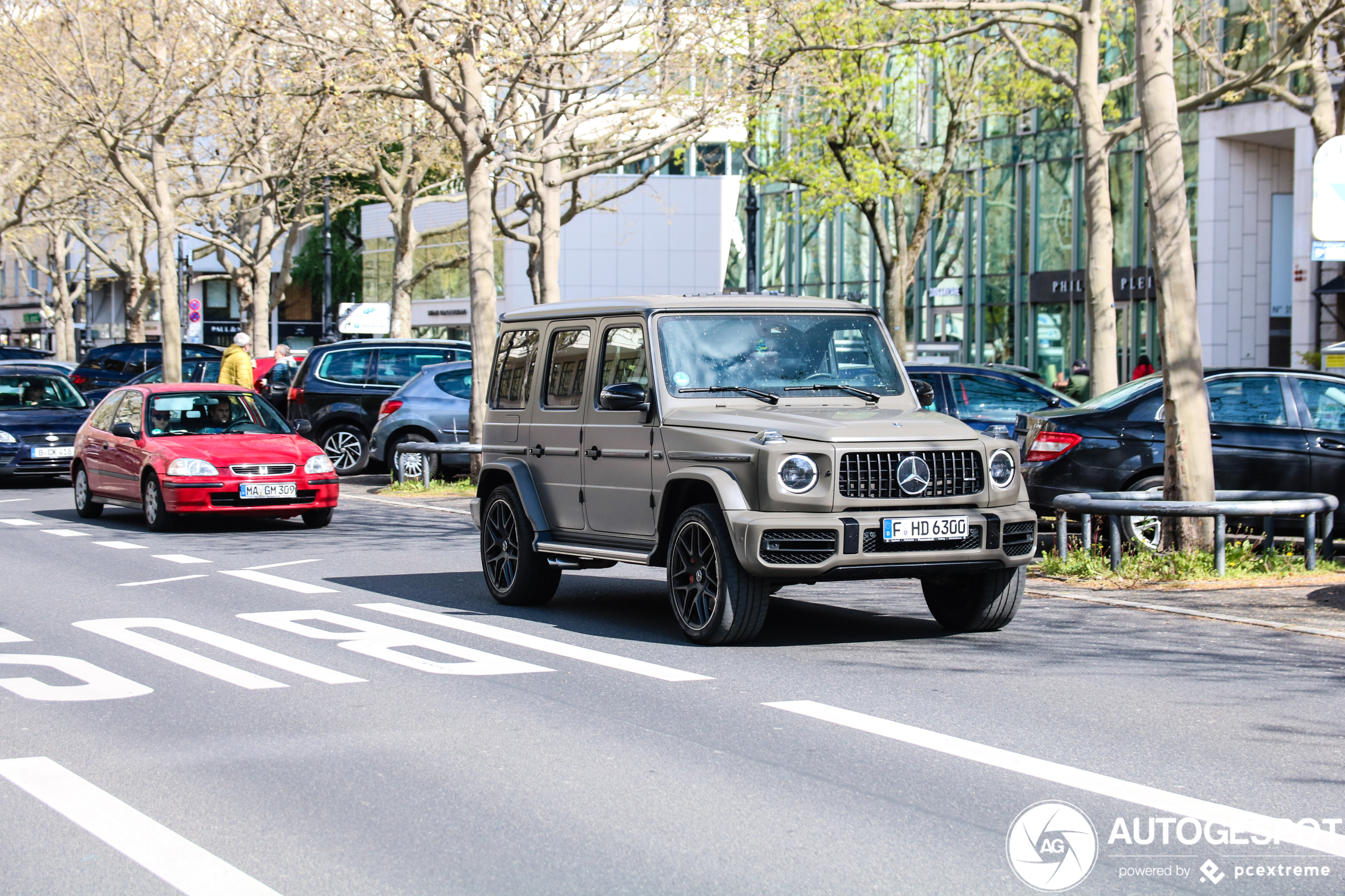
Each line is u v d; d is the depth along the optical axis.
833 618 10.32
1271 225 36.56
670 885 4.62
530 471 10.73
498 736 6.64
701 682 7.87
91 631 9.72
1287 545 12.76
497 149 23.36
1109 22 28.41
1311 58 19.47
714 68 22.78
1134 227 38.56
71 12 32.25
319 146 34.34
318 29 21.06
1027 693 7.54
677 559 9.16
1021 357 42.59
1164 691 7.60
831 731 6.68
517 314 11.20
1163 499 12.28
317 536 16.28
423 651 8.86
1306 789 5.71
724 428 8.94
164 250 33.28
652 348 9.57
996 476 9.00
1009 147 42.66
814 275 53.75
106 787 5.82
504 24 20.42
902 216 29.53
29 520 18.61
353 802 5.59
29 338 102.25
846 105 27.09
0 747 6.50
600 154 25.58
